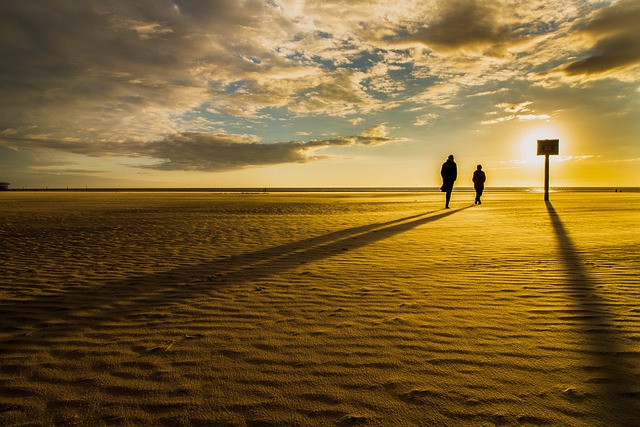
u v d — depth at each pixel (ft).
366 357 8.68
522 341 9.27
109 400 7.20
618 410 6.48
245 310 12.01
